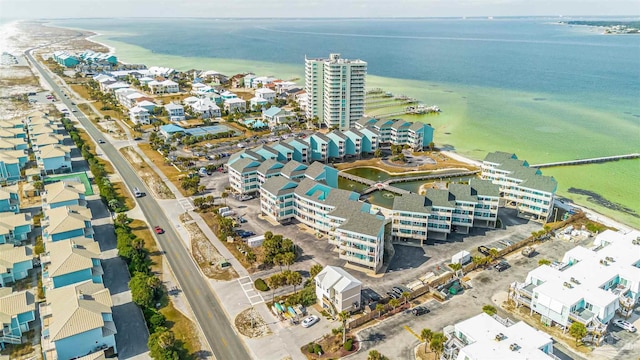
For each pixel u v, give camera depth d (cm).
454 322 9550
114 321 9438
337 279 9775
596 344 8925
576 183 17500
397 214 12612
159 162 19075
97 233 13162
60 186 14112
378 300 10169
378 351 8662
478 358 7600
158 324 9119
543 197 13750
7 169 16512
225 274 11169
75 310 8394
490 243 12838
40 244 12219
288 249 11831
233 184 16075
